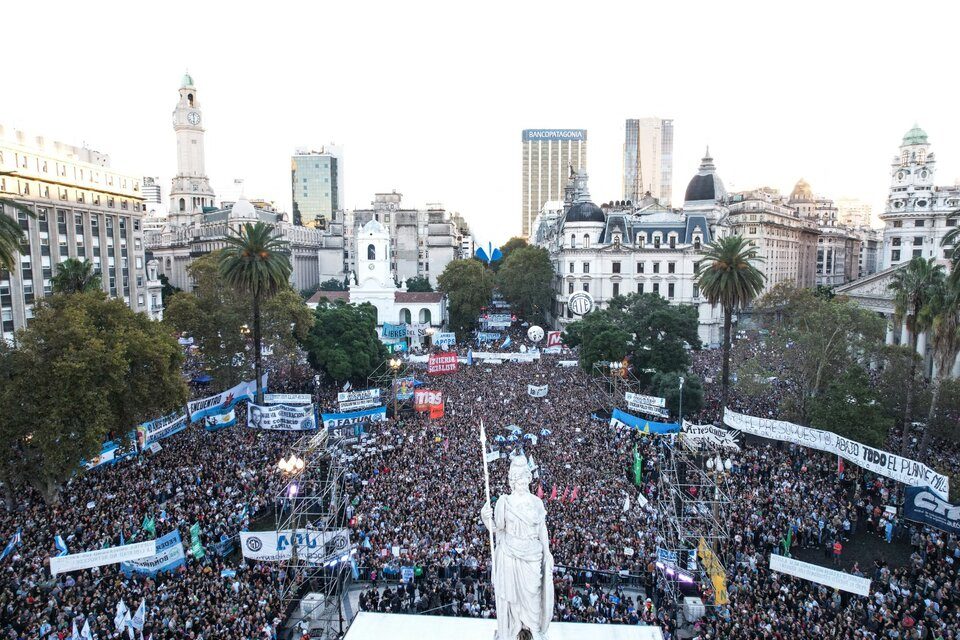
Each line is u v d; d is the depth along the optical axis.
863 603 31.23
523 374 80.81
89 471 45.12
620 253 125.12
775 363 75.75
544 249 141.25
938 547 35.59
